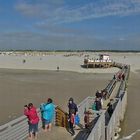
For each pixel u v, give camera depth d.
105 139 15.68
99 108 20.19
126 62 120.06
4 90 40.44
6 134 13.65
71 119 17.02
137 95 37.03
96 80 54.44
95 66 88.00
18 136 14.60
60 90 41.19
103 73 71.25
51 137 15.74
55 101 32.56
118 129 20.39
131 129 21.25
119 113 21.61
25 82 50.47
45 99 33.88
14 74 66.62
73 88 43.31
